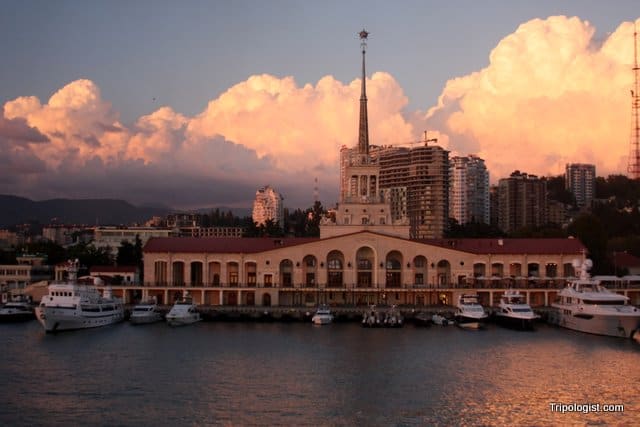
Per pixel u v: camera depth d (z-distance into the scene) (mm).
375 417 77625
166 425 74625
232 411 79438
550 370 99875
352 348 116938
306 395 86062
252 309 156250
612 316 130750
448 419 77125
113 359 106938
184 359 107000
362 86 196375
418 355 110750
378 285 168625
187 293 161875
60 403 82375
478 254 169375
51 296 142125
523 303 155250
